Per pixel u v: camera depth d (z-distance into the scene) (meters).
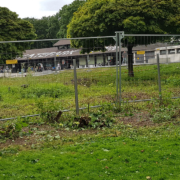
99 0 15.84
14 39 28.22
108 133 6.16
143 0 15.17
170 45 11.54
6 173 4.20
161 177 3.97
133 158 4.67
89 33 15.79
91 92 10.81
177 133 5.91
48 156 4.85
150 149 5.02
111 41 13.70
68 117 7.26
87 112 7.75
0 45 9.52
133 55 10.41
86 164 4.48
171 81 12.19
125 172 4.20
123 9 14.80
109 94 10.41
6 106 9.30
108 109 8.01
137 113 7.70
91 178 4.00
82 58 10.71
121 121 7.00
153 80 11.13
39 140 5.80
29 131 6.09
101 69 10.68
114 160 4.61
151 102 8.69
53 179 3.99
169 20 14.80
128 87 10.73
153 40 10.80
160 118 7.00
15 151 5.15
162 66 13.26
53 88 10.75
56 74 9.87
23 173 4.20
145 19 15.18
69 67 10.13
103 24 15.12
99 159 4.67
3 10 28.30
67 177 4.04
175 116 7.20
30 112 8.30
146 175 4.06
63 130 6.46
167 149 5.01
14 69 9.63
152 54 11.09
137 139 5.63
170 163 4.45
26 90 10.23
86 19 15.73
